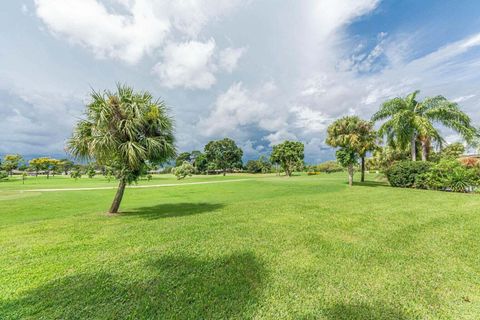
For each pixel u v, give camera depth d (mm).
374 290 3076
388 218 7117
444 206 9016
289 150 49500
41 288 3129
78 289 3104
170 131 9758
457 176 14164
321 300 2857
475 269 3664
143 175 9500
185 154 85375
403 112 19641
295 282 3287
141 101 9039
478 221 6641
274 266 3805
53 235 5684
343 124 19750
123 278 3414
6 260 4090
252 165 83062
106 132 8445
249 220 7094
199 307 2729
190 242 5023
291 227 6211
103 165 9000
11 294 2982
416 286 3168
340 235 5477
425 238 5172
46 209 10992
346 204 9719
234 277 3441
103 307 2723
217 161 73312
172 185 27578
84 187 26031
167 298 2908
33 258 4191
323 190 17125
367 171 49750
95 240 5242
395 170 18172
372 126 19812
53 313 2619
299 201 10703
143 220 7520
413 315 2582
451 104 19406
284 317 2557
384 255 4234
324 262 3953
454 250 4449
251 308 2709
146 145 8867
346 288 3125
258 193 16922
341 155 19969
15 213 9906
